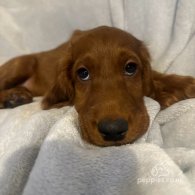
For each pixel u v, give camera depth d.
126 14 0.26
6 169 0.16
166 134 0.18
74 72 0.19
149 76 0.20
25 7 0.29
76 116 0.17
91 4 0.27
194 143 0.17
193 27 0.24
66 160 0.14
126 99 0.17
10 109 0.22
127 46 0.18
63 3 0.28
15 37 0.29
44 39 0.29
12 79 0.26
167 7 0.24
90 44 0.18
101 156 0.14
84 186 0.14
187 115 0.18
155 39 0.25
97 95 0.17
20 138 0.16
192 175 0.14
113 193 0.14
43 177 0.14
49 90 0.21
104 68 0.18
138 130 0.16
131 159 0.14
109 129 0.15
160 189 0.13
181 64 0.24
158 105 0.18
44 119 0.17
